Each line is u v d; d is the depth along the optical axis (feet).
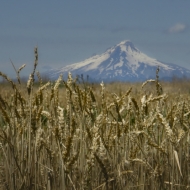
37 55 13.53
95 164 14.67
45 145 14.38
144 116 15.47
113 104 14.98
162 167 15.75
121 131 15.26
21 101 14.46
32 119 14.46
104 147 12.69
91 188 14.34
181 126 15.92
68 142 12.27
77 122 14.87
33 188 15.34
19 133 15.37
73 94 14.28
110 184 13.62
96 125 12.81
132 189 15.84
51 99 15.03
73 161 12.51
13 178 15.25
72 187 14.14
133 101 14.94
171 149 15.71
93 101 14.97
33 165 15.06
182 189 16.03
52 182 14.76
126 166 15.39
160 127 16.69
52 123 14.47
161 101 15.81
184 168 16.48
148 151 15.65
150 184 16.21
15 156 15.42
